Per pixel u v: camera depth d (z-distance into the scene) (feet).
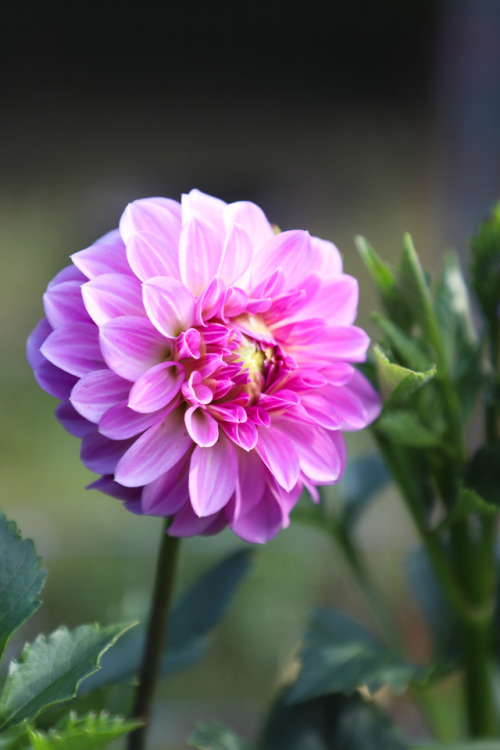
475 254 1.90
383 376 1.75
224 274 1.68
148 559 4.52
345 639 1.98
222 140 11.45
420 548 2.20
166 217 1.68
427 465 1.93
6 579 1.60
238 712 3.28
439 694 2.24
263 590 4.24
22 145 11.10
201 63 11.84
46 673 1.57
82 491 5.67
